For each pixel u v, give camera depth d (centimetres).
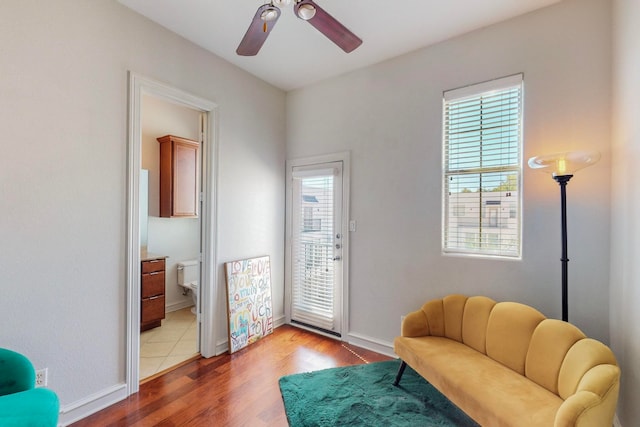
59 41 179
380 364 256
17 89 164
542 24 213
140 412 194
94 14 194
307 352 282
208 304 270
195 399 208
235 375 239
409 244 270
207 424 184
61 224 181
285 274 355
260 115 322
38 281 172
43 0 173
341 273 313
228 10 214
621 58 173
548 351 165
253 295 306
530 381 168
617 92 180
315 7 152
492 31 232
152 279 333
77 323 188
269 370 247
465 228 250
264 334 315
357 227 300
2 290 160
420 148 264
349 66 296
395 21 227
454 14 219
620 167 174
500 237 235
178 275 411
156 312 336
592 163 173
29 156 169
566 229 186
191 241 429
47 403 127
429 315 228
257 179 319
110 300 203
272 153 338
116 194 205
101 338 198
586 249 199
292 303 351
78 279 188
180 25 232
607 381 125
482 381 166
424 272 262
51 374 177
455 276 247
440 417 186
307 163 338
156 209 391
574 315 202
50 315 177
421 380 229
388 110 282
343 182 311
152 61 225
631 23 157
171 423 184
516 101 228
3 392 137
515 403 146
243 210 303
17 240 165
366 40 251
